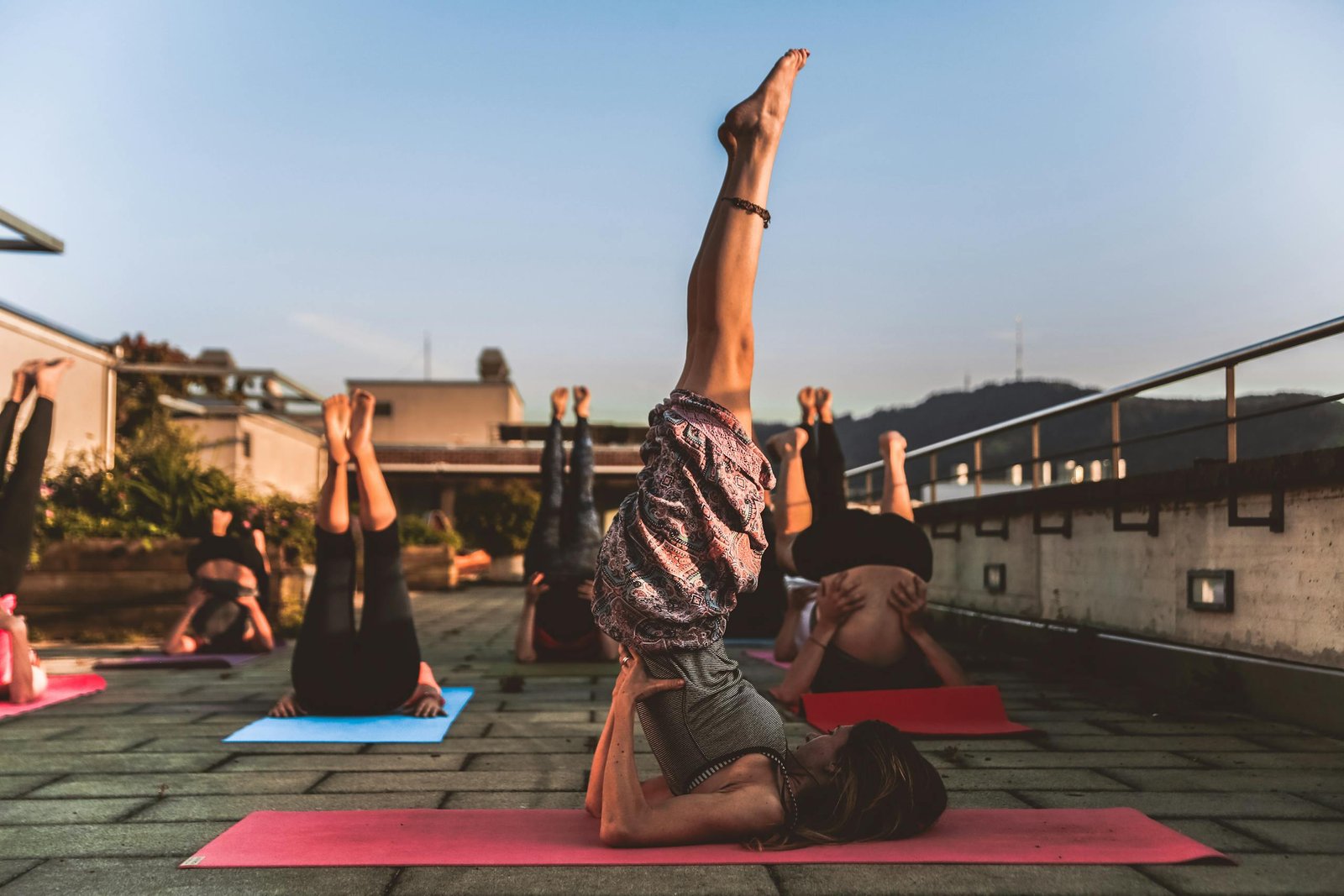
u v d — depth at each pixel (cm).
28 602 861
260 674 628
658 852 244
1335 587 434
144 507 970
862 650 470
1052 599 716
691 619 257
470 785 332
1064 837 257
